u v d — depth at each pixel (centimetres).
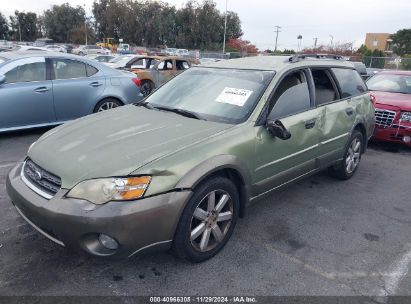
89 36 6397
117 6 5662
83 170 252
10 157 523
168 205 252
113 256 247
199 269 286
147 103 395
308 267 297
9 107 579
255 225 363
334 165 466
